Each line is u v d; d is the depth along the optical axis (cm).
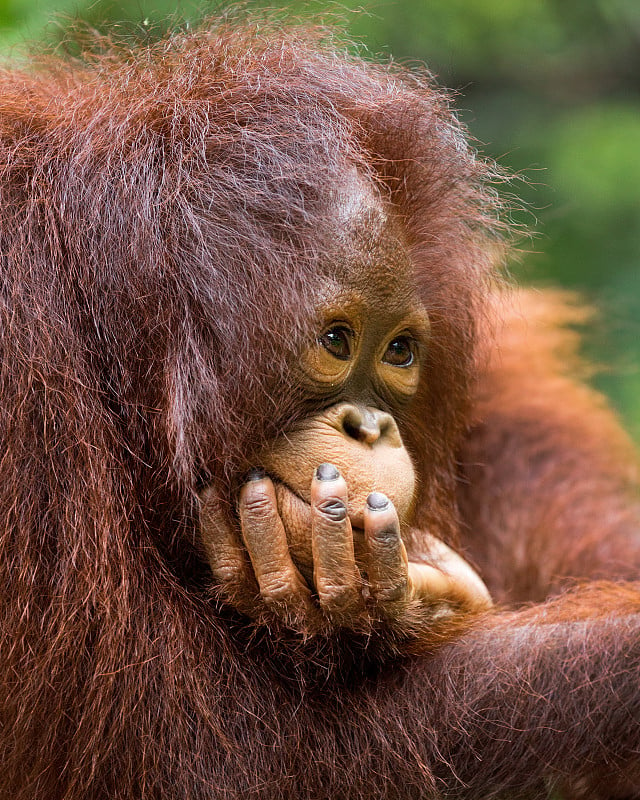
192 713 529
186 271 527
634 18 1672
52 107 601
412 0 1528
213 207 531
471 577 662
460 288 655
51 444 516
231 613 552
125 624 518
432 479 685
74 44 711
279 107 562
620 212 1366
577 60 1683
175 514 540
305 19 693
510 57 1644
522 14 1596
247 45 619
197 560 548
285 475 530
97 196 542
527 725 562
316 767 543
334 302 535
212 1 680
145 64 620
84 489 518
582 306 1078
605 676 567
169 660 523
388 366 581
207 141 547
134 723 519
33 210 546
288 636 541
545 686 567
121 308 533
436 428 678
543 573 917
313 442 531
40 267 536
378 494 508
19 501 510
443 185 620
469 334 682
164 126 561
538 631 586
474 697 563
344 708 555
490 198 667
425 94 644
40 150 569
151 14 791
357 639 551
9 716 506
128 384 535
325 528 497
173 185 539
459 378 679
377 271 550
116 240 534
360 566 521
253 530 512
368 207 548
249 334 524
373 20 1352
